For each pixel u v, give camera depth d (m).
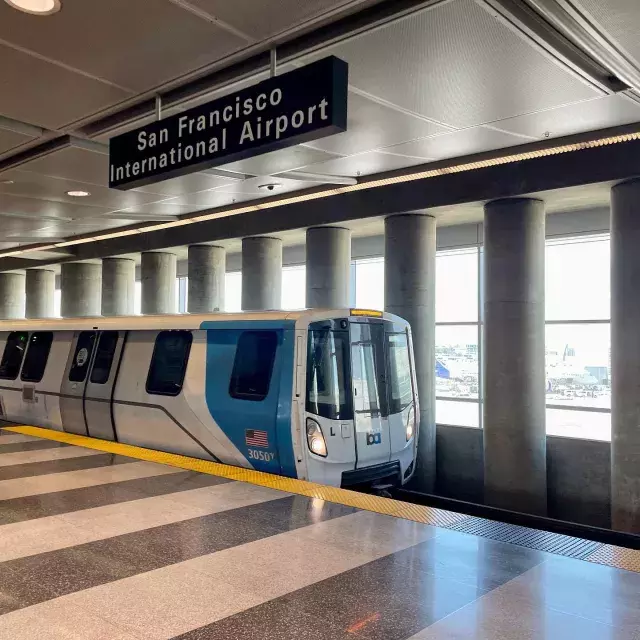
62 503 5.29
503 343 10.09
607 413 10.99
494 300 10.18
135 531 4.60
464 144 8.66
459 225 12.57
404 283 11.29
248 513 5.11
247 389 7.69
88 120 7.54
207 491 5.79
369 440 7.77
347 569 3.92
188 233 14.80
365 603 3.43
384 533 4.65
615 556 4.23
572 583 3.75
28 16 5.16
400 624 3.19
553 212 11.41
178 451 8.48
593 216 11.03
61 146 8.33
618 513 8.82
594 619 3.28
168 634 3.04
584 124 7.79
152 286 16.14
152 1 4.95
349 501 5.51
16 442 8.13
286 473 7.22
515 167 9.74
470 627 3.17
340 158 9.38
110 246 17.02
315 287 12.57
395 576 3.82
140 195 11.64
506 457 10.06
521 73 6.20
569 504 10.33
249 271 13.75
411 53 5.75
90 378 9.89
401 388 8.41
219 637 3.03
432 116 7.47
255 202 12.35
